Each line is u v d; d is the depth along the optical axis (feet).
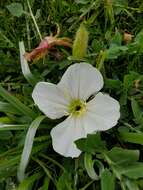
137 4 0.74
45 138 0.59
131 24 0.72
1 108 0.59
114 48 0.61
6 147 0.61
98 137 0.56
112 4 0.70
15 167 0.58
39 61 0.67
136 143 0.59
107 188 0.52
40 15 0.74
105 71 0.65
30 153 0.56
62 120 0.61
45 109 0.57
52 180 0.57
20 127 0.59
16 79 0.69
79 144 0.55
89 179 0.58
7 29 0.74
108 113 0.56
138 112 0.58
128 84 0.60
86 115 0.57
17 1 0.77
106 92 0.63
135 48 0.62
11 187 0.58
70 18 0.71
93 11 0.73
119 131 0.59
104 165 0.58
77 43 0.60
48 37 0.63
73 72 0.57
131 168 0.53
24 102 0.63
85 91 0.58
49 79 0.67
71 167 0.58
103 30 0.71
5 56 0.70
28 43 0.70
